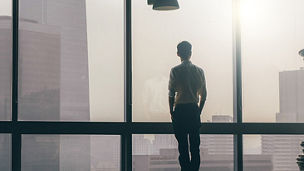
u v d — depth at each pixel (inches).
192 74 281.4
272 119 338.0
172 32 330.0
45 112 310.7
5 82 305.0
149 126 319.6
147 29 326.6
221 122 331.6
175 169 323.0
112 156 316.5
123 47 323.6
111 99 320.8
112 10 323.6
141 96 323.3
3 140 301.4
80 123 311.4
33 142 306.0
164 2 285.1
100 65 320.5
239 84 332.8
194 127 279.1
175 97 307.3
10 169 301.6
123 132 316.8
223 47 336.2
